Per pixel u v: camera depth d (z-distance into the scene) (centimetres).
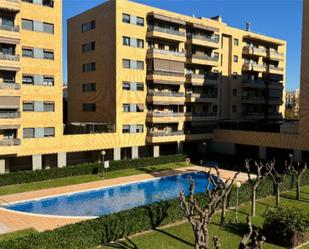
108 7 4562
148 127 4912
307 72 4375
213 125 5741
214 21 5656
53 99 3891
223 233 2125
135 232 2105
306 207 2727
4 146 3422
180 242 1978
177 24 5094
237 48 6203
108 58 4616
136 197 3306
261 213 2545
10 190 3266
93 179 3828
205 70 5659
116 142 4522
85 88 5091
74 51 5234
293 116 9669
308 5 4300
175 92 5084
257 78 6575
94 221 1955
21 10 3603
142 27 4725
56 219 2512
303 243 1997
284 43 7088
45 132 3853
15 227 2309
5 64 3397
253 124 5778
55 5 3841
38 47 3744
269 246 1952
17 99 3509
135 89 4716
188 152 5634
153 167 4619
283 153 5006
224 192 1917
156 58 4778
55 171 3769
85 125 4591
